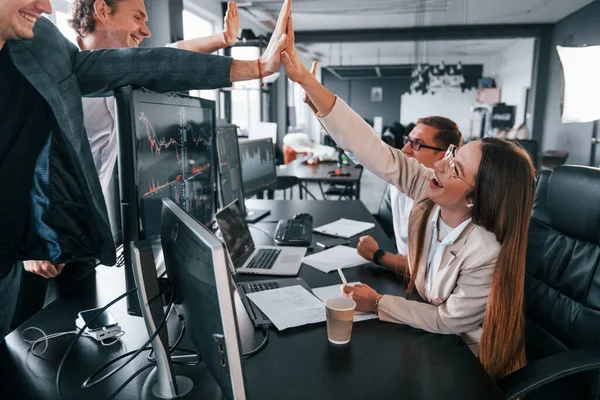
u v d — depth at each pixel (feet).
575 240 4.00
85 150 2.92
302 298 3.88
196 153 4.22
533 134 27.12
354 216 7.34
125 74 2.95
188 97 3.88
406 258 4.66
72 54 2.96
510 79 38.34
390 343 3.20
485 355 3.32
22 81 2.70
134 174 2.84
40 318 3.53
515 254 3.33
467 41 36.50
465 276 3.46
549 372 3.03
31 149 2.83
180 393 2.59
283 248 5.40
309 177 13.44
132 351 3.00
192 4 18.31
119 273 4.51
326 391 2.63
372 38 28.22
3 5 2.24
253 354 3.04
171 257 2.50
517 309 3.34
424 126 5.76
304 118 48.52
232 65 3.09
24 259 3.19
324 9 22.90
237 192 6.64
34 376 2.74
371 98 54.54
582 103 6.51
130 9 4.12
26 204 2.97
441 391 2.63
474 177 3.45
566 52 6.55
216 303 1.93
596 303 3.62
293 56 3.52
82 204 3.10
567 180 4.11
